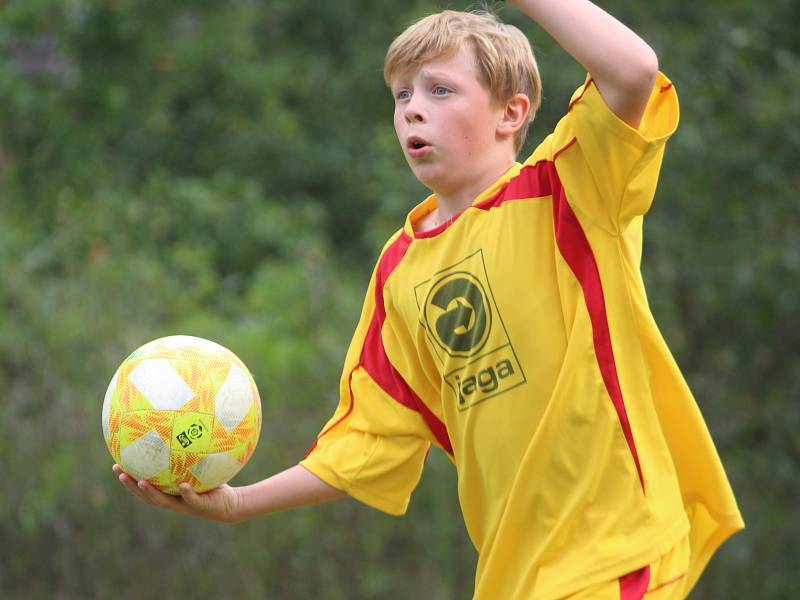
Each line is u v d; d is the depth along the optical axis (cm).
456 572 3238
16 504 3034
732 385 3644
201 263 3978
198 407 1278
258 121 5016
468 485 1343
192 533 3084
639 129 1188
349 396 1438
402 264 1345
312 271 3831
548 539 1237
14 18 4797
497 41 1295
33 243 3928
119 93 4825
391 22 5194
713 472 1313
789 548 3481
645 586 1202
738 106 3497
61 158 4597
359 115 5159
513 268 1252
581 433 1228
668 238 3484
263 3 5303
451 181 1293
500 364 1266
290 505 1406
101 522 3059
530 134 3584
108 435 1298
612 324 1226
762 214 3466
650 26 3553
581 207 1216
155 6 4922
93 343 3198
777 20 3600
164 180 4575
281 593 3136
